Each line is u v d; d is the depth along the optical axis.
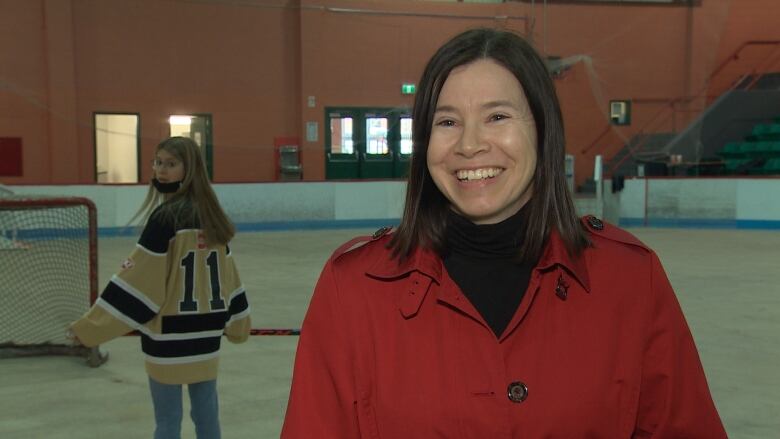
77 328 2.50
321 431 1.19
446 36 18.53
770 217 14.30
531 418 1.12
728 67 19.45
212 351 2.66
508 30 1.27
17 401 4.23
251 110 17.92
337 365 1.20
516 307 1.19
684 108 19.34
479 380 1.13
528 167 1.21
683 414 1.24
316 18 17.88
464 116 1.20
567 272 1.20
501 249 1.22
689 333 1.27
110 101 16.92
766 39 19.34
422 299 1.17
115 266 9.62
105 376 4.78
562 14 18.75
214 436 2.70
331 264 1.25
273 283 8.39
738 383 4.51
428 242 1.21
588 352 1.15
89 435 3.68
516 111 1.20
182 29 17.31
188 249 2.61
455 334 1.16
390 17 18.28
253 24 17.78
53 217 5.96
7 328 5.59
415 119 1.26
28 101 16.23
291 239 13.16
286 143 18.16
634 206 15.36
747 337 5.71
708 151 19.06
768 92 19.00
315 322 1.23
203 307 2.63
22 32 16.11
